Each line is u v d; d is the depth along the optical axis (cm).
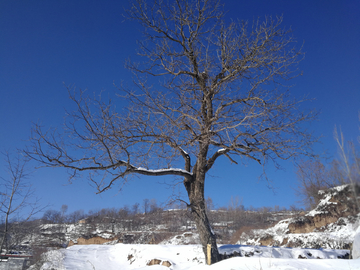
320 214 2962
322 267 657
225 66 1207
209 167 1228
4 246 1059
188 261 1608
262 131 1123
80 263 2062
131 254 2148
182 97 1170
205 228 1149
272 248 1502
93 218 7231
